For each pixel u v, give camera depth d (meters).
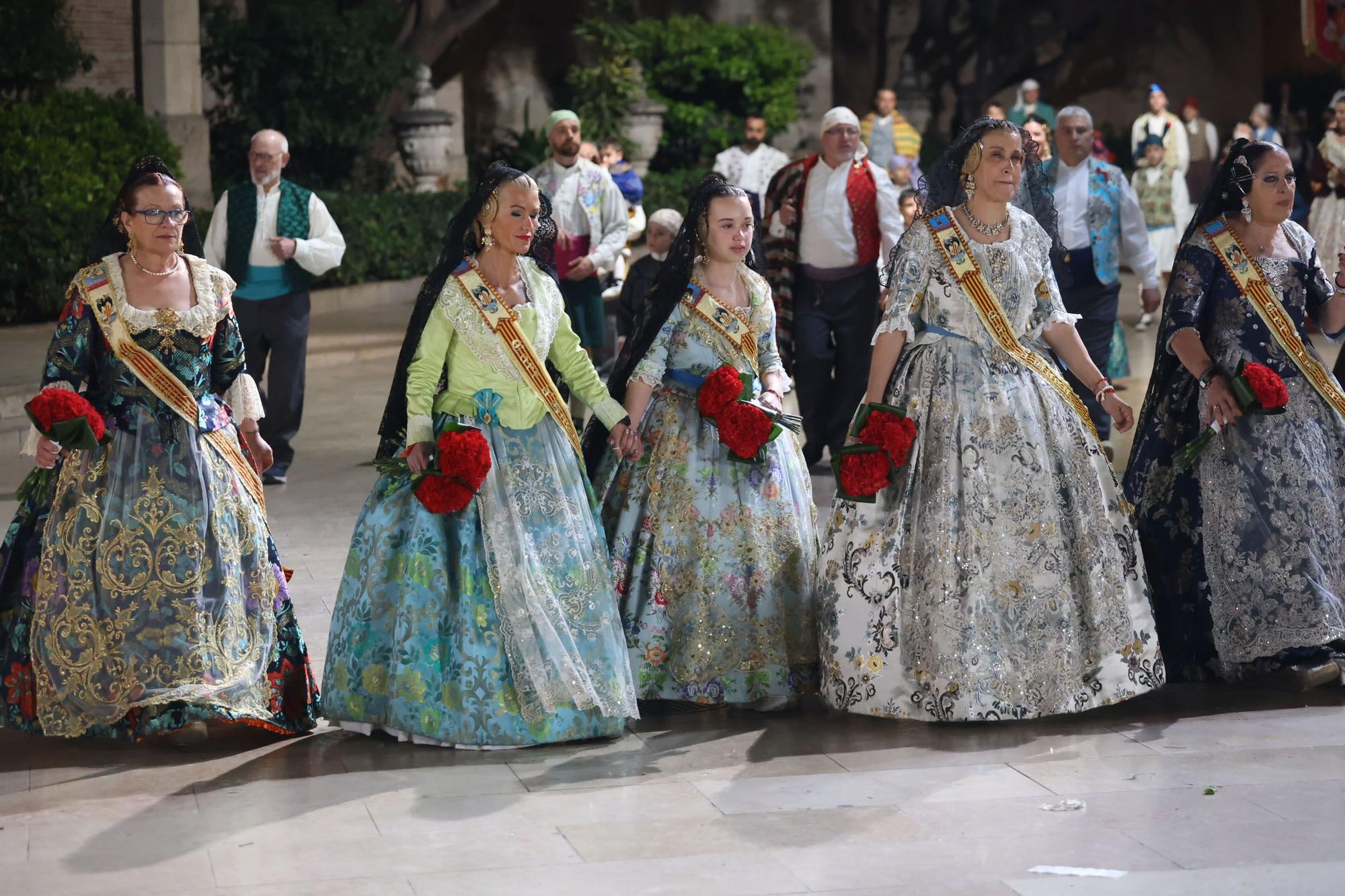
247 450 5.05
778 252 8.73
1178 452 5.45
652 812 4.16
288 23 18.58
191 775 4.50
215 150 19.02
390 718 4.73
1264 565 5.26
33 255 13.45
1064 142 8.24
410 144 20.11
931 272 5.06
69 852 3.90
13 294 13.54
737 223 5.16
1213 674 5.42
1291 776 4.37
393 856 3.86
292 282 8.83
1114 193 8.33
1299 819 4.03
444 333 4.85
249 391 5.02
